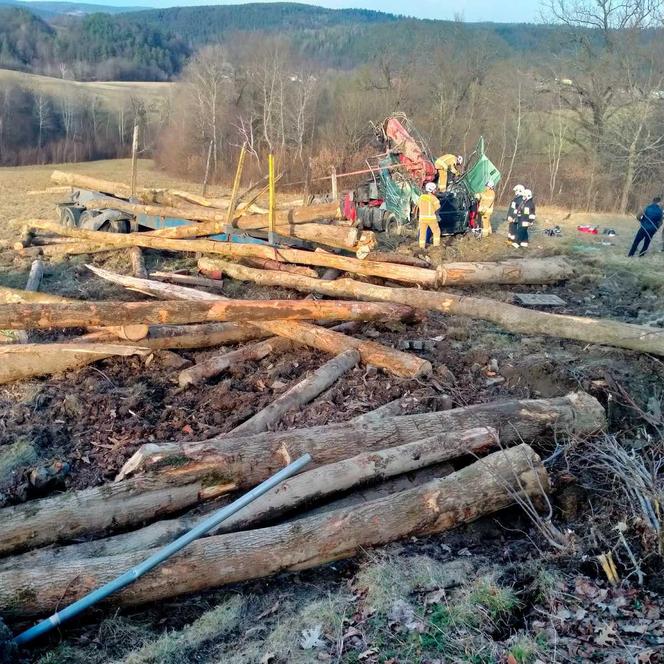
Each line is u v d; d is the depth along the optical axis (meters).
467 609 4.64
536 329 9.45
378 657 4.28
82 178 17.61
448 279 11.45
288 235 12.98
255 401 7.99
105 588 4.57
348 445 6.25
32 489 6.27
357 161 29.00
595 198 27.56
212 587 5.08
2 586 4.65
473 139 32.91
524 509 5.60
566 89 29.17
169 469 5.71
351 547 5.34
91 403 7.84
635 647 4.21
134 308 8.71
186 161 38.75
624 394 7.33
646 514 5.27
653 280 12.38
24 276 13.12
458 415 6.70
